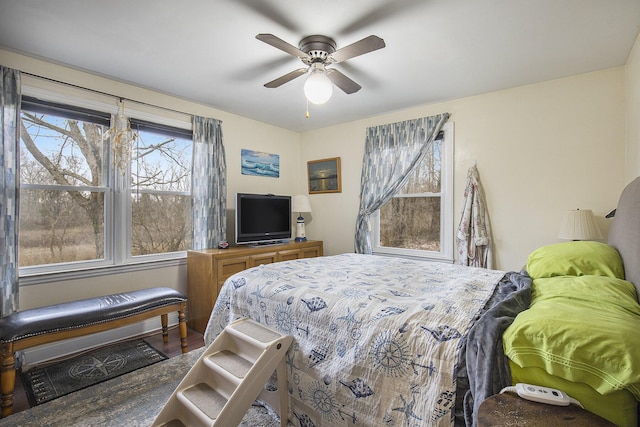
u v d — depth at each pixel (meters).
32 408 1.81
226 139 3.71
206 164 3.42
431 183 3.52
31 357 2.33
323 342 1.48
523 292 1.49
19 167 2.27
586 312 1.04
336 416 1.36
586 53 2.28
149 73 2.64
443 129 3.37
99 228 2.77
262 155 4.14
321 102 2.19
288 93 3.10
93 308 2.14
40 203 2.47
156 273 3.09
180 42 2.15
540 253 1.98
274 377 1.69
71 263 2.61
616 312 1.10
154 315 2.39
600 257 1.73
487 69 2.54
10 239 2.21
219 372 1.59
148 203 3.08
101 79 2.72
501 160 3.02
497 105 3.04
